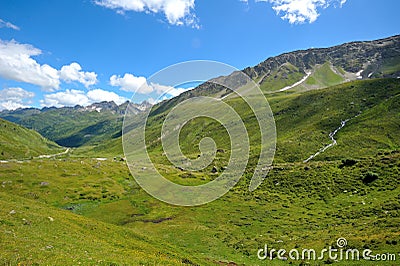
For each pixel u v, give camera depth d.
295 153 144.25
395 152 81.19
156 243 38.56
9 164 90.31
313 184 74.25
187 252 39.75
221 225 56.38
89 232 32.69
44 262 18.16
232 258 39.03
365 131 156.62
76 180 87.19
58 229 29.28
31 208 35.22
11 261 17.52
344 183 69.81
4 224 25.72
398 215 45.00
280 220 56.66
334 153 136.38
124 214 65.94
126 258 24.36
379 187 62.59
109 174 96.38
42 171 89.44
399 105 177.88
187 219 60.91
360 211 52.62
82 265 19.06
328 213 56.69
